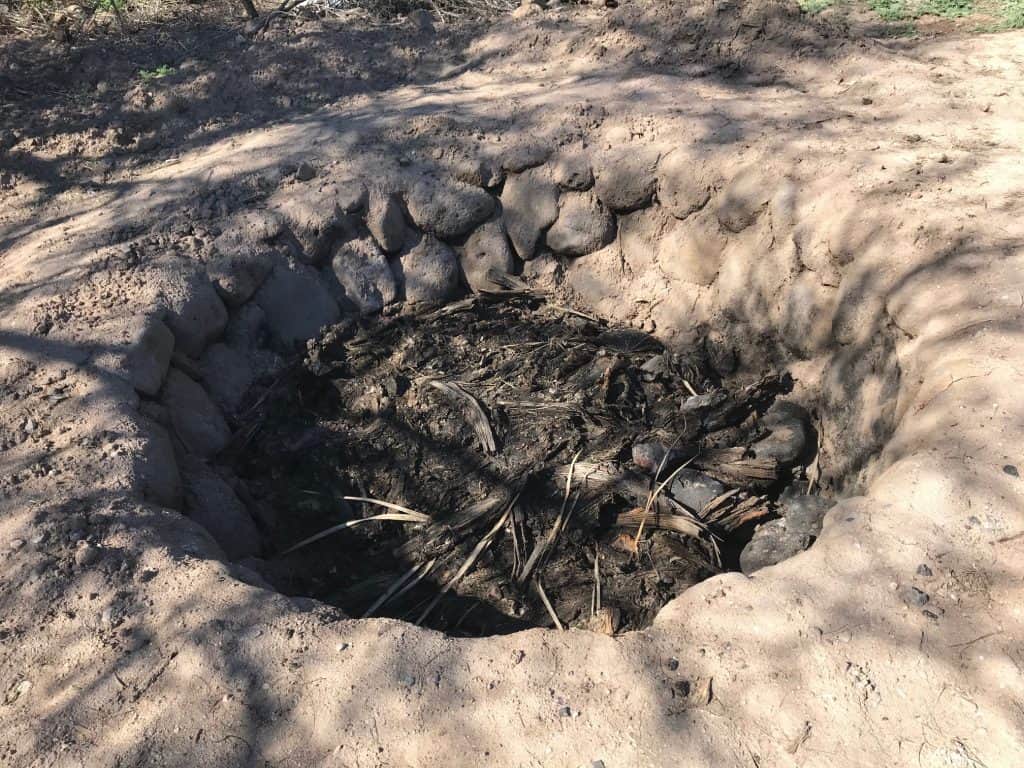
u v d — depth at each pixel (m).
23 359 4.16
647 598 3.79
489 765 2.43
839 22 6.97
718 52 6.16
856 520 3.00
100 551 3.14
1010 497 2.94
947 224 4.18
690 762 2.39
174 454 4.09
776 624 2.70
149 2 7.78
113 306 4.57
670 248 5.45
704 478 4.33
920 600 2.71
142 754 2.49
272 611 2.91
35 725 2.58
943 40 6.66
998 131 5.10
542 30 6.68
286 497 4.42
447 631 3.68
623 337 5.34
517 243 5.67
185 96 6.39
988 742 2.36
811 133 5.19
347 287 5.48
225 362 4.98
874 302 4.27
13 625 2.89
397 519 4.24
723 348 5.20
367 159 5.59
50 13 7.46
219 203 5.38
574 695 2.58
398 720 2.55
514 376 4.98
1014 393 3.28
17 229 5.42
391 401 4.88
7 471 3.53
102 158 5.99
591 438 4.54
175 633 2.83
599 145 5.53
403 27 7.07
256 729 2.55
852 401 4.38
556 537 4.06
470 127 5.77
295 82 6.53
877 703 2.47
